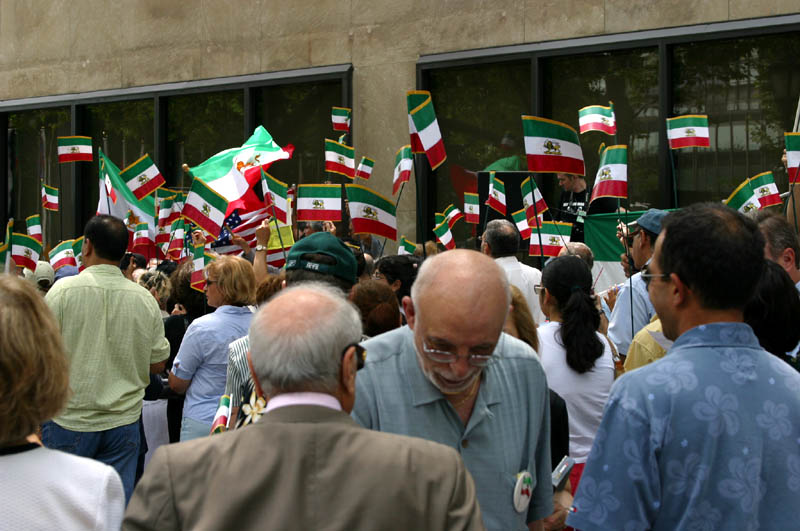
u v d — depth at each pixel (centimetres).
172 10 1352
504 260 625
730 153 984
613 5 1029
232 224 813
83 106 1454
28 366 219
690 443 228
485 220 852
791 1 935
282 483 203
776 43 956
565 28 1058
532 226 763
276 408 216
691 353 238
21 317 221
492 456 272
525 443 284
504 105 1112
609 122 704
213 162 830
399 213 1164
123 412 529
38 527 214
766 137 963
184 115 1362
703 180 1002
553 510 309
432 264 251
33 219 938
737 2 962
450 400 271
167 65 1359
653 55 1020
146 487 209
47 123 1504
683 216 246
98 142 1450
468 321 241
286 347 215
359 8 1196
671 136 752
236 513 201
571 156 534
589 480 234
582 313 427
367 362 274
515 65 1103
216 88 1306
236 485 203
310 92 1251
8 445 221
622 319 492
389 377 272
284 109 1271
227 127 1325
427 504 205
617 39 1020
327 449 208
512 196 842
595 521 230
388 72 1175
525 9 1082
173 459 211
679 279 243
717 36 968
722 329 239
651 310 488
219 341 532
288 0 1252
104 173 841
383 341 279
